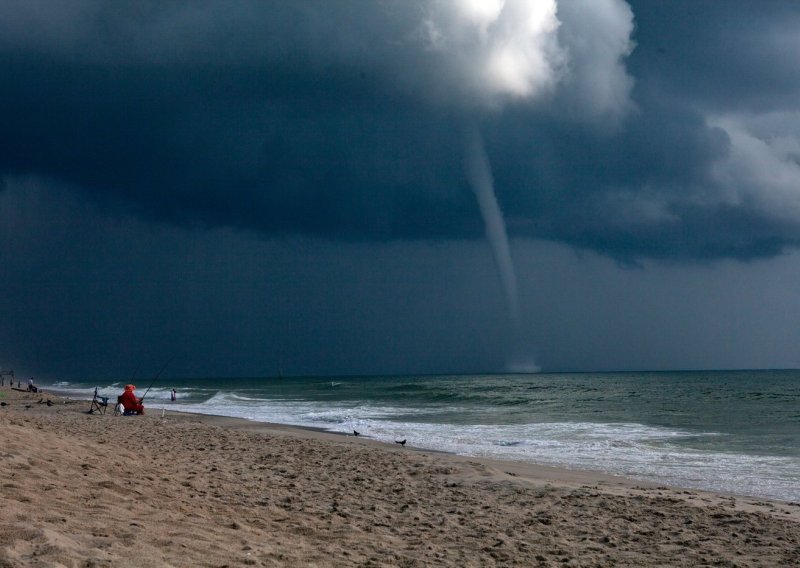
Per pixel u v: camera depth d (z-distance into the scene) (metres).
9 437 9.34
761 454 17.31
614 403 44.09
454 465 13.72
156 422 23.11
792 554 7.52
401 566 6.20
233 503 8.38
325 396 56.78
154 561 4.87
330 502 9.56
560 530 8.52
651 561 7.20
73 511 6.18
